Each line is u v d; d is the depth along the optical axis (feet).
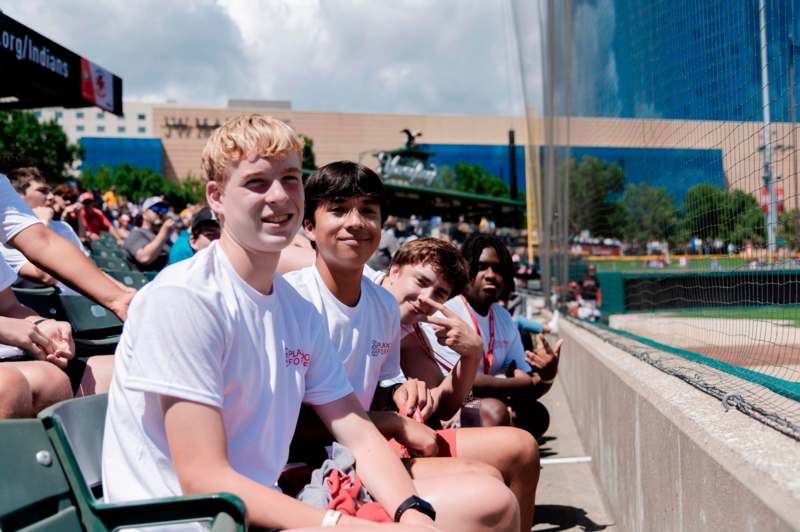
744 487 4.96
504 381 11.30
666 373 9.59
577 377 17.85
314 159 260.62
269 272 5.75
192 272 5.42
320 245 7.69
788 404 6.97
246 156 5.45
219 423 5.21
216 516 4.56
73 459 4.73
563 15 22.39
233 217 5.54
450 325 8.66
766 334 7.89
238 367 5.47
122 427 5.43
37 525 4.33
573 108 21.44
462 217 104.47
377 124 304.30
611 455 11.44
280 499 5.14
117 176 250.16
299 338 6.12
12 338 7.48
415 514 5.82
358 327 7.96
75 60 28.81
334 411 6.39
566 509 11.99
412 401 8.16
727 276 9.01
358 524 5.16
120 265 20.88
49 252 8.20
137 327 5.28
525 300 34.55
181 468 5.09
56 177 192.24
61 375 7.52
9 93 27.84
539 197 32.53
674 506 6.98
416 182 170.71
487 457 7.83
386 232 23.16
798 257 6.79
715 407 7.12
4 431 4.43
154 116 298.35
